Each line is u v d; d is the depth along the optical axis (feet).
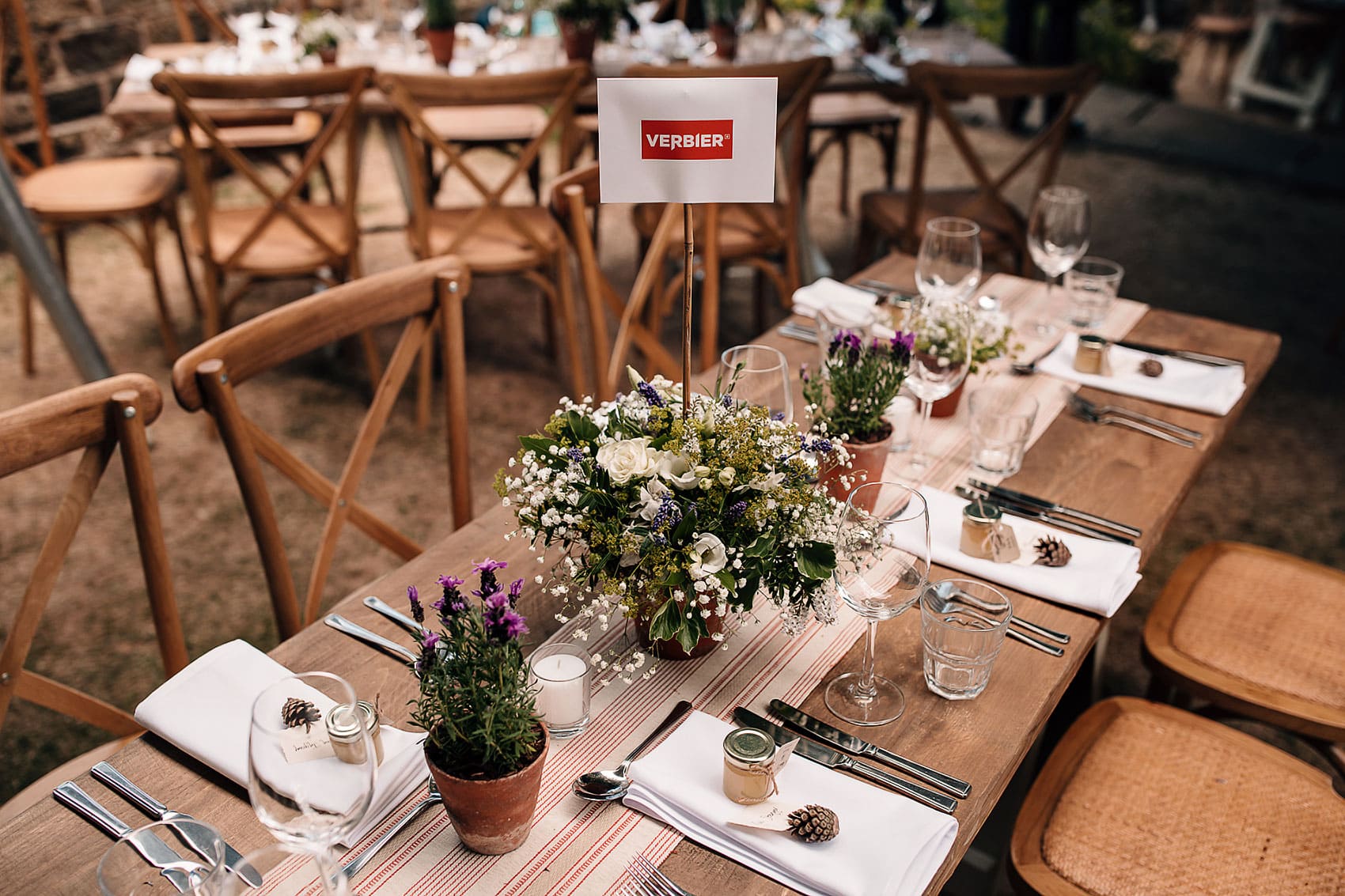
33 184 10.72
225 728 3.51
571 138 9.53
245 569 8.57
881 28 11.60
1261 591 5.69
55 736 7.04
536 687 3.47
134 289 13.12
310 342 5.12
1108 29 20.52
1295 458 9.96
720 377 4.52
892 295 6.36
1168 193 15.87
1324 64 18.22
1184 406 5.68
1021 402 5.65
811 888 3.02
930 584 4.18
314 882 3.05
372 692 3.76
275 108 10.25
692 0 13.80
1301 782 4.62
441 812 3.30
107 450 4.47
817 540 3.49
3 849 3.17
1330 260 13.83
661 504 3.38
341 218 10.55
